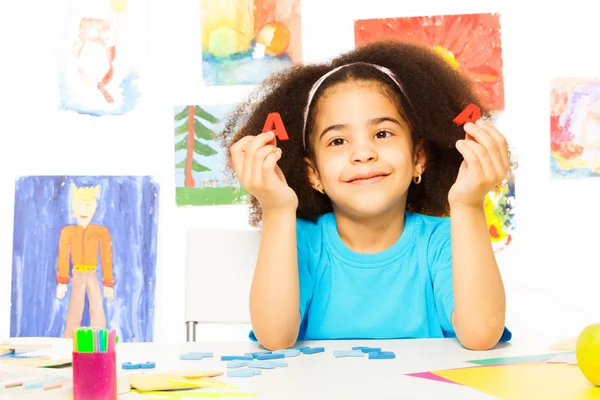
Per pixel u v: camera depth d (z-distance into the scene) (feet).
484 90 6.66
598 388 2.01
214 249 4.40
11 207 6.98
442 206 4.46
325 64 4.54
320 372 2.35
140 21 6.96
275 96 4.43
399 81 4.09
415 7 6.72
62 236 6.94
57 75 7.03
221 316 4.34
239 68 6.84
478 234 3.31
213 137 6.85
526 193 6.67
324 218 4.21
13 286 6.93
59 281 6.91
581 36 6.70
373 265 4.04
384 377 2.23
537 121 6.69
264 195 3.40
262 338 3.28
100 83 7.00
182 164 6.88
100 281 6.88
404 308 4.01
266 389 2.06
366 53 4.35
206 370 2.37
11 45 7.06
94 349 1.88
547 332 6.63
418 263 4.05
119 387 1.99
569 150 6.69
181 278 6.84
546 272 6.66
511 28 6.70
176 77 6.93
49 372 2.15
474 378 2.17
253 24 6.84
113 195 6.93
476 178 3.28
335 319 4.01
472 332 3.06
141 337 6.82
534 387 2.03
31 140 7.03
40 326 6.89
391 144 3.87
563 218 6.68
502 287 3.27
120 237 6.89
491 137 3.32
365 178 3.80
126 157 6.95
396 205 4.00
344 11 6.76
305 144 4.22
